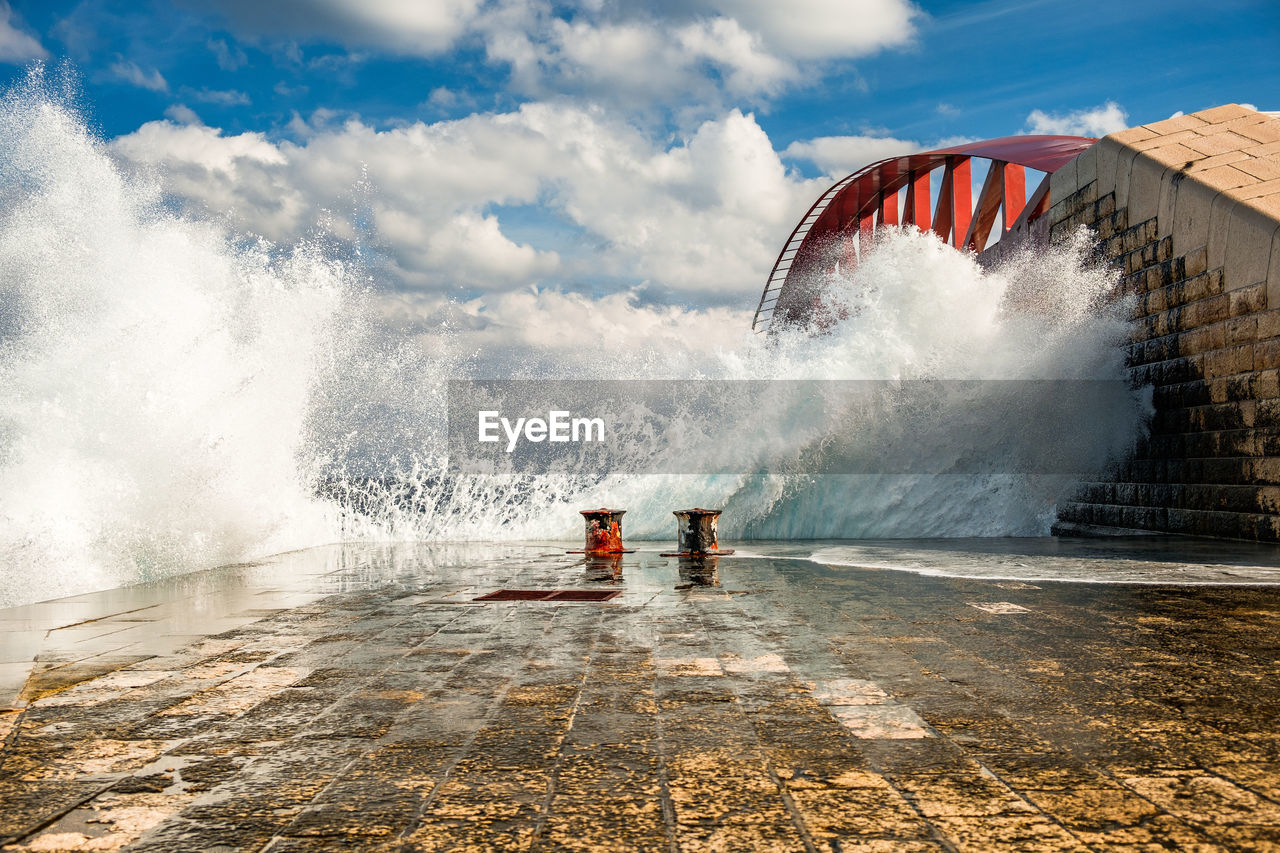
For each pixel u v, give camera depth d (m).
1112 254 17.36
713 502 17.47
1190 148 16.30
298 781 3.43
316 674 5.36
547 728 4.11
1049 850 2.67
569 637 6.51
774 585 9.40
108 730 4.18
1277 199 13.60
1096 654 5.62
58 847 2.81
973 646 5.93
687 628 6.81
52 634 6.95
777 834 2.83
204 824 3.00
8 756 3.79
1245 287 13.45
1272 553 11.70
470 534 18.30
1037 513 17.58
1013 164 27.59
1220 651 5.70
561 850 2.72
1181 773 3.38
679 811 3.04
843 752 3.68
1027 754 3.62
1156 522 15.57
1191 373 14.77
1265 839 2.74
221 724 4.27
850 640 6.21
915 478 17.50
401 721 4.27
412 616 7.66
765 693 4.72
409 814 3.06
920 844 2.73
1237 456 13.65
